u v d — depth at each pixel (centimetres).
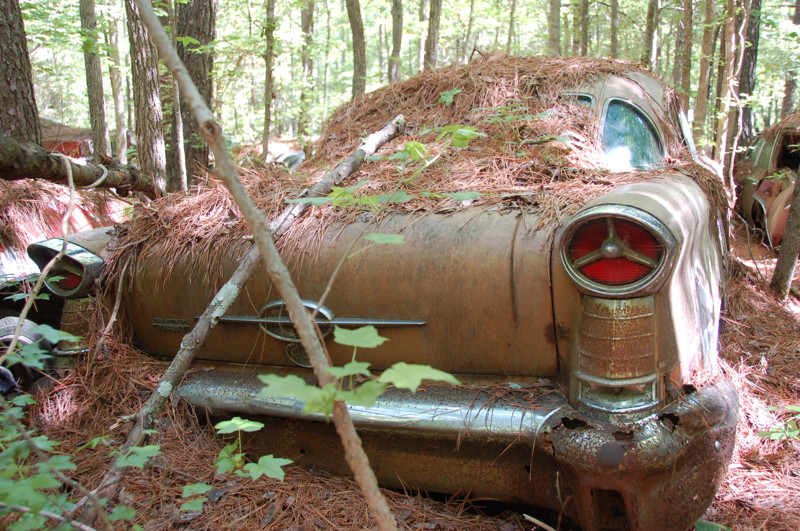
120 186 346
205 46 650
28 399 225
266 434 254
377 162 320
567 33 1789
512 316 221
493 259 222
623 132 339
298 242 250
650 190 222
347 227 250
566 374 220
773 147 790
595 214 194
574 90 358
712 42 887
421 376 117
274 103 1698
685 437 204
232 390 254
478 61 418
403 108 394
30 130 388
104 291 290
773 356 395
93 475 240
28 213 438
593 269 199
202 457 251
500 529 228
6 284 316
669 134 369
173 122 600
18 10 381
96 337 288
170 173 623
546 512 242
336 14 3203
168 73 761
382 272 236
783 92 1491
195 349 226
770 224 730
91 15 888
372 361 242
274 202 285
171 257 275
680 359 215
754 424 305
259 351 262
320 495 238
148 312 283
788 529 232
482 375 232
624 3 2155
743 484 263
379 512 136
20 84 380
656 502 202
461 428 217
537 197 244
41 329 180
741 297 487
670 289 207
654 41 1309
